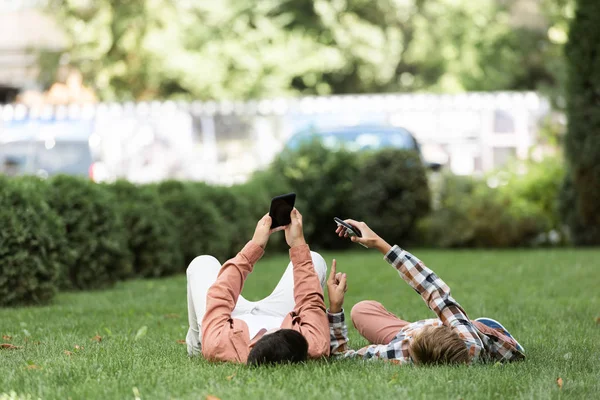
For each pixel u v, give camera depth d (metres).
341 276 6.11
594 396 5.14
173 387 5.22
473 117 26.83
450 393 5.04
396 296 11.01
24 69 39.47
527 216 18.98
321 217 19.83
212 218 15.41
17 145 24.77
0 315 9.49
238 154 26.86
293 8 38.12
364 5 38.81
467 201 19.17
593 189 17.77
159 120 26.41
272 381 5.25
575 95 17.69
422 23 38.75
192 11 36.66
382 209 19.38
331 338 6.09
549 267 14.11
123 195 14.09
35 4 38.94
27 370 5.79
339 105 26.98
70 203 12.20
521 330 8.09
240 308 6.29
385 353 6.04
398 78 40.03
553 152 21.53
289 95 36.91
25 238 10.51
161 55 35.62
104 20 36.00
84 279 12.30
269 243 18.17
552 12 28.92
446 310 5.95
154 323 8.87
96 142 24.92
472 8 38.44
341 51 37.88
